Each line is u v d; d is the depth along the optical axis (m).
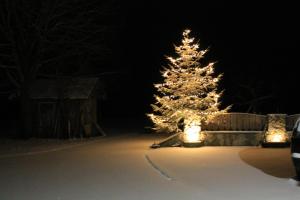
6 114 47.88
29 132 29.86
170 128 23.48
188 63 23.62
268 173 14.12
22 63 29.59
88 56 33.09
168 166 15.98
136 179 13.82
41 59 31.98
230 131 23.12
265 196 10.88
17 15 28.44
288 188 11.78
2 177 14.61
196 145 22.12
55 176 14.66
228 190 11.68
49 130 31.03
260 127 23.34
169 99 23.59
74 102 31.14
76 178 14.17
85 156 20.30
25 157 20.55
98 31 29.69
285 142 21.61
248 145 22.80
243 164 16.12
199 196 11.12
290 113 46.28
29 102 30.05
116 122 47.97
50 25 29.83
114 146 24.91
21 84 29.69
